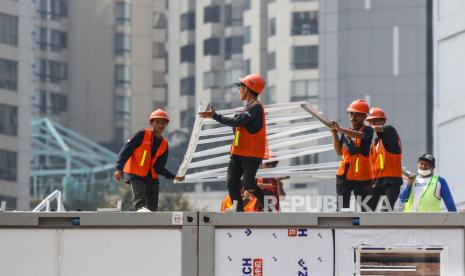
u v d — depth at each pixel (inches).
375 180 1010.1
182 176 1074.7
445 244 788.0
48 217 791.1
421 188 1071.6
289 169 1107.3
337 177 1007.0
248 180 932.6
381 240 788.0
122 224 788.6
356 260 786.8
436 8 5708.7
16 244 789.2
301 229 788.6
